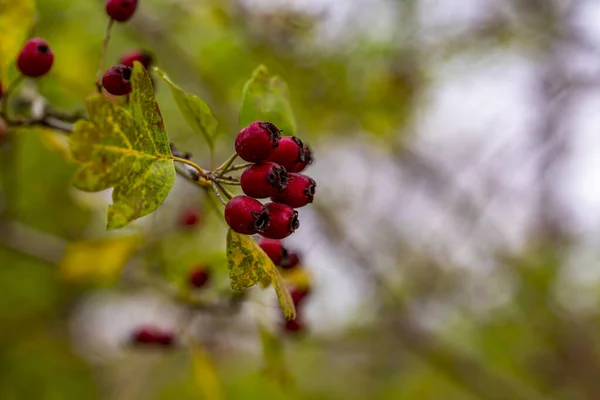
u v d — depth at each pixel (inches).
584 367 38.9
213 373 16.4
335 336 33.7
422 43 30.8
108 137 11.6
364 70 28.8
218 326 21.4
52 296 34.1
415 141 35.6
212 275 16.7
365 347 34.2
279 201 12.0
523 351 41.1
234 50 25.8
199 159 26.9
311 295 16.2
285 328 15.8
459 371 32.8
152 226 17.0
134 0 13.1
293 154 12.1
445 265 37.5
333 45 27.2
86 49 23.0
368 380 46.2
